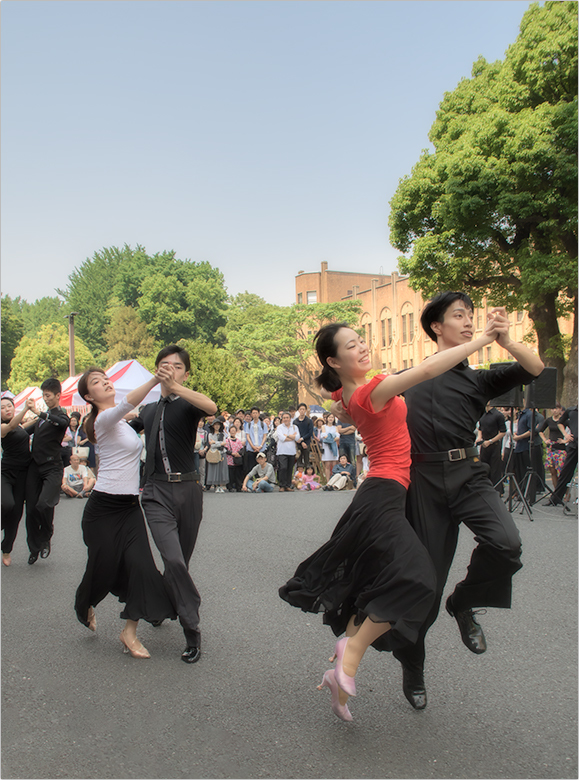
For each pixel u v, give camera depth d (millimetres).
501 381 3145
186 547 4402
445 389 3184
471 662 3951
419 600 2822
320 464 16844
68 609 5266
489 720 3135
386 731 3021
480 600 3184
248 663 3955
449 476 3117
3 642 4441
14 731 3094
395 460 3070
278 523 9516
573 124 21578
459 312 3287
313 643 4305
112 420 4145
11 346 77188
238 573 6285
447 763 2719
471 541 8383
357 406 3014
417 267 25422
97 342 93062
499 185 22656
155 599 4133
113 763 2770
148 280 81875
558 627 4582
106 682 3693
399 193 26000
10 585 6074
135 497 4320
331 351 3107
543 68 22859
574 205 22078
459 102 25422
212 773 2666
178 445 4355
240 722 3143
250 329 61969
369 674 3783
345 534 3043
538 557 6879
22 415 6648
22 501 6938
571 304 25109
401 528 2967
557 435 12711
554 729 3029
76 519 10680
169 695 3488
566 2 22844
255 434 15695
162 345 80000
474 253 24953
